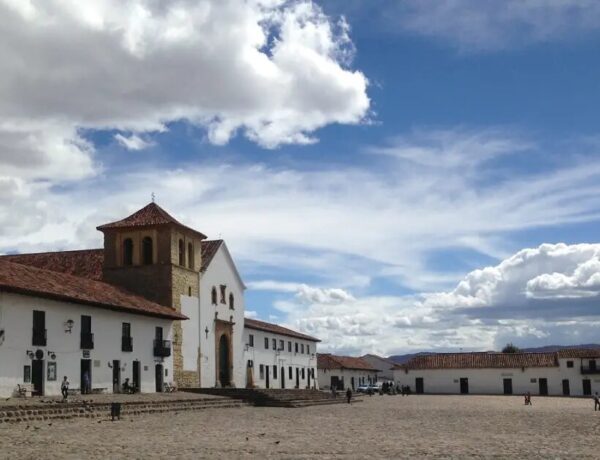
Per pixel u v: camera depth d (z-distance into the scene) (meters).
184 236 60.28
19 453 19.41
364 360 125.62
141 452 20.00
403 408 51.12
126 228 58.81
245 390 53.78
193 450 20.62
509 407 53.88
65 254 63.91
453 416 40.34
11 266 43.72
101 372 46.28
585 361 95.19
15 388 38.97
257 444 22.52
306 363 90.25
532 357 99.00
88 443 22.25
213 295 64.25
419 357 104.06
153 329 52.97
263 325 78.12
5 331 38.59
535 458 18.94
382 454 19.88
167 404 41.44
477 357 101.38
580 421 35.78
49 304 42.16
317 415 40.62
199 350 60.59
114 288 52.91
